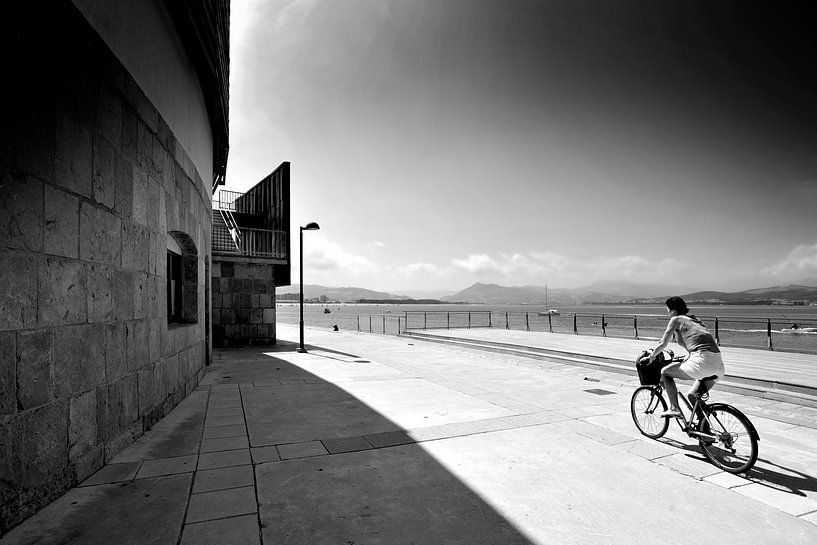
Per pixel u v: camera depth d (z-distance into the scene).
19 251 3.34
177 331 7.59
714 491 4.07
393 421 6.44
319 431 5.94
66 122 3.97
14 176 3.29
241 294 17.44
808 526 3.43
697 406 4.87
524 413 6.89
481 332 22.52
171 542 3.13
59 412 3.84
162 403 6.64
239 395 8.30
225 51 10.75
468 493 4.01
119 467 4.58
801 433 5.84
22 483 3.37
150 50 6.13
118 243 5.05
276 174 19.31
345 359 13.65
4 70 3.19
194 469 4.54
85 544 3.08
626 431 5.95
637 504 3.81
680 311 5.21
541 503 3.81
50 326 3.72
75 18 4.12
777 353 13.21
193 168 9.03
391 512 3.63
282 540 3.18
